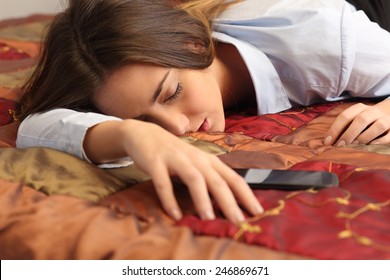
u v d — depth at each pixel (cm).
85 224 62
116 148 75
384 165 77
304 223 60
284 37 110
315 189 68
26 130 91
